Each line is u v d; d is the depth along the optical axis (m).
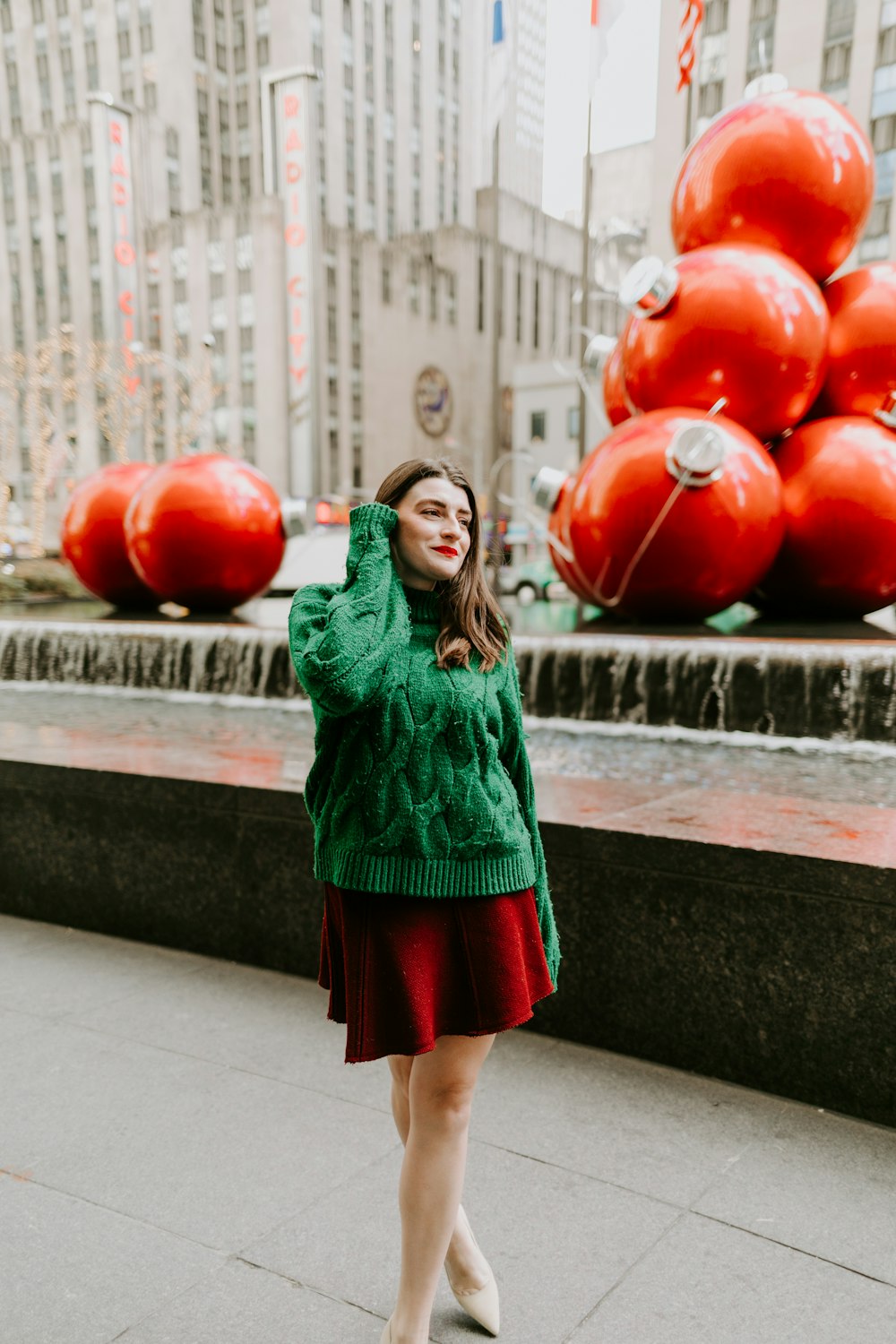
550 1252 2.10
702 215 6.48
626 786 3.74
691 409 6.16
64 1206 2.25
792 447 6.30
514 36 18.16
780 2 33.16
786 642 5.59
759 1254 2.09
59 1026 3.18
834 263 6.47
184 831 3.74
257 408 61.41
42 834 4.11
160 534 8.16
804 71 33.19
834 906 2.59
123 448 42.34
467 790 1.70
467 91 88.06
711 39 34.38
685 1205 2.25
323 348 63.81
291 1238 2.14
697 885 2.78
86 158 63.88
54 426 39.34
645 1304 1.95
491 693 1.77
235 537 8.20
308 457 53.75
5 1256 2.07
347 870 1.70
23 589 17.23
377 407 68.00
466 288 73.12
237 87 73.81
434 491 1.78
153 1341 1.84
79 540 9.28
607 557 6.16
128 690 7.88
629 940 2.91
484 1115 2.64
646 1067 2.89
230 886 3.67
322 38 71.38
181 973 3.61
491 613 1.83
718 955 2.77
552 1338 1.86
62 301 66.56
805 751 5.23
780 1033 2.71
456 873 1.70
